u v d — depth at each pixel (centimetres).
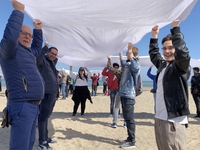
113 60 618
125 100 336
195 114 661
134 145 337
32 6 200
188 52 174
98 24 270
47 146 323
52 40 364
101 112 689
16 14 188
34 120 219
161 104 194
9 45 181
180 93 181
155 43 248
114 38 340
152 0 190
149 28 312
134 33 330
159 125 192
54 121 535
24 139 193
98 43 360
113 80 587
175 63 187
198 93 586
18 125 190
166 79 189
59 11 216
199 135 407
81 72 620
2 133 406
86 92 621
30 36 220
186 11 242
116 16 231
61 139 380
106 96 1323
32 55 219
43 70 308
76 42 365
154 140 378
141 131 443
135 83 336
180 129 182
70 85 1398
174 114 180
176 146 180
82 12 219
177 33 180
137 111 704
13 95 192
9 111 190
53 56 326
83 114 631
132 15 227
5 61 196
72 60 607
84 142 364
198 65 673
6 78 197
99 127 478
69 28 307
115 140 378
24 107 194
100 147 338
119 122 534
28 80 201
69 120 553
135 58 331
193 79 599
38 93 209
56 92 327
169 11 218
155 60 243
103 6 201
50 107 317
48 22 279
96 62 636
